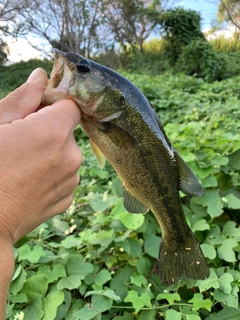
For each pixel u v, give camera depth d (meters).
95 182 0.58
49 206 0.18
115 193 0.48
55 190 0.18
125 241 0.38
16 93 0.20
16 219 0.16
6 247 0.15
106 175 0.57
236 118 0.79
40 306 0.32
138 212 0.29
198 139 0.51
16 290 0.33
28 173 0.16
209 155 0.46
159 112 1.11
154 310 0.33
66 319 0.32
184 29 2.59
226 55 2.37
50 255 0.38
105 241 0.38
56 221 0.44
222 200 0.41
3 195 0.15
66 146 0.19
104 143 0.26
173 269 0.31
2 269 0.14
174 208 0.30
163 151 0.28
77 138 1.00
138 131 0.26
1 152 0.16
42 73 0.22
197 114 0.83
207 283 0.33
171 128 0.61
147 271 0.38
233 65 2.25
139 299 0.32
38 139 0.17
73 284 0.34
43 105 0.22
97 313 0.31
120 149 0.26
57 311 0.33
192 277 0.30
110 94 0.25
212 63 2.14
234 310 0.32
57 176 0.18
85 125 0.25
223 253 0.37
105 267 0.40
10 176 0.16
